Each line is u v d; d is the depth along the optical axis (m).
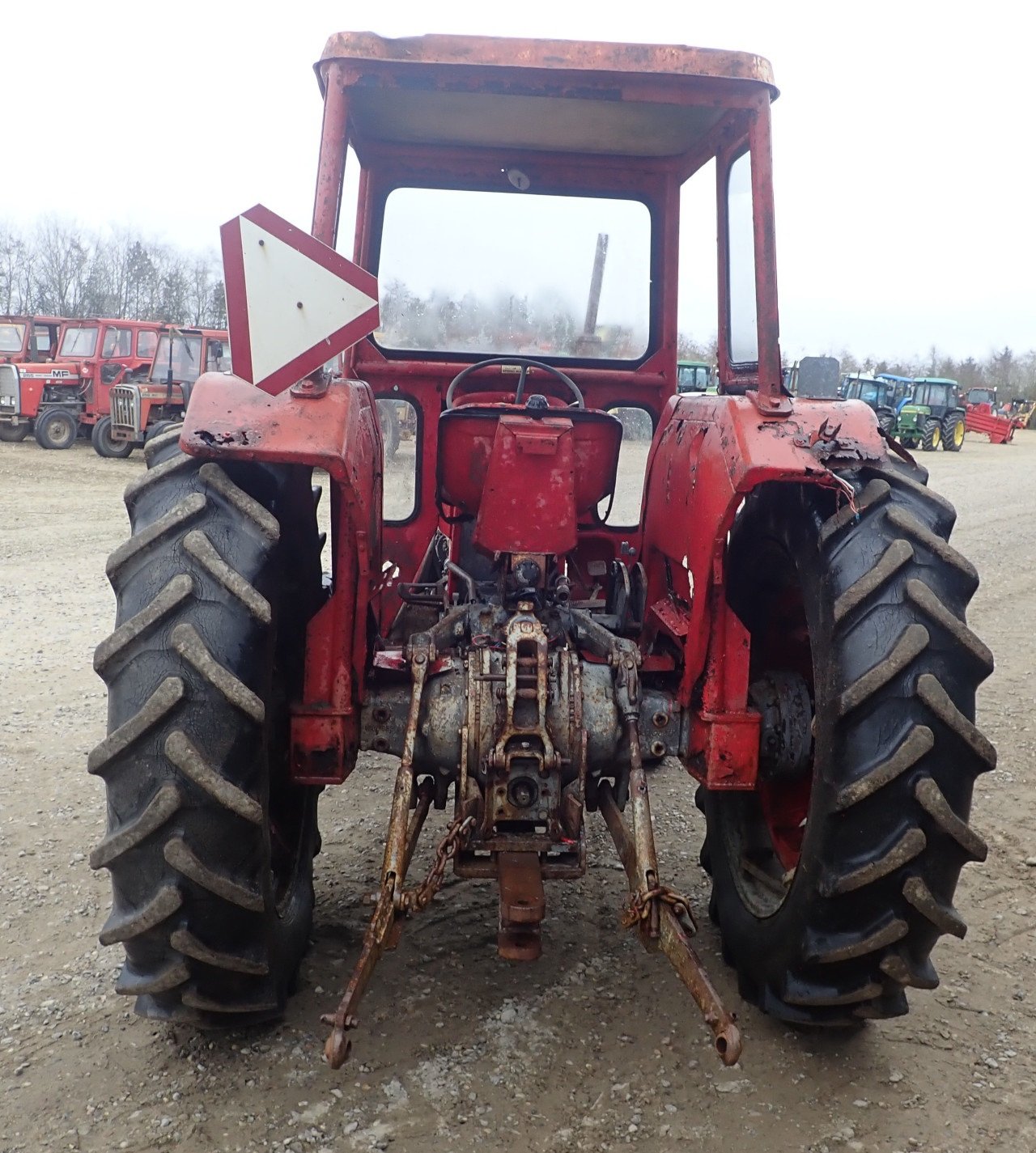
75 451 19.52
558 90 2.64
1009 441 37.84
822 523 2.46
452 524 3.35
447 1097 2.43
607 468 2.98
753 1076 2.54
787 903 2.52
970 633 2.27
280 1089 2.44
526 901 2.29
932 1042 2.71
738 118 3.29
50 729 4.88
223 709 2.18
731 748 2.69
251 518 2.30
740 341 3.39
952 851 2.26
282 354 2.27
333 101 2.59
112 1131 2.29
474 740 2.55
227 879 2.21
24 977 2.90
